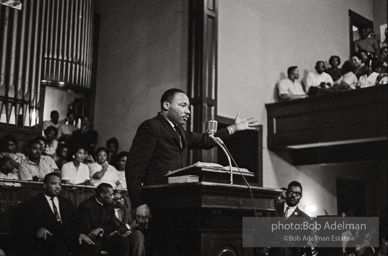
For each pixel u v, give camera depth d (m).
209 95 6.83
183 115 2.67
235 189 2.33
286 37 8.23
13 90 6.83
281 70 8.05
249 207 2.42
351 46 9.73
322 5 9.12
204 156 6.59
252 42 7.63
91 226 4.85
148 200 2.43
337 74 8.45
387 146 7.11
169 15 7.54
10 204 4.81
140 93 7.77
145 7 7.96
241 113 7.27
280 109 7.54
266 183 7.48
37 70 7.13
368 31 9.83
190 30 7.04
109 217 5.00
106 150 7.04
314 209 7.41
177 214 2.41
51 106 8.16
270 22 7.98
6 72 6.80
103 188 4.98
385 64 8.07
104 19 8.69
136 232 3.80
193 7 7.05
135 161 2.46
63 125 7.95
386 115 6.50
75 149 6.95
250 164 7.34
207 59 6.88
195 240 2.29
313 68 8.66
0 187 4.79
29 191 4.92
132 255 3.74
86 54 8.05
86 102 8.40
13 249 4.49
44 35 7.50
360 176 9.59
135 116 7.77
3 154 5.86
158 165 2.53
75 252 4.62
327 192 8.68
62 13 7.70
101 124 8.32
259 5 7.84
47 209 4.65
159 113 2.71
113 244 4.86
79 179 6.12
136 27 8.06
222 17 7.24
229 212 2.42
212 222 2.35
